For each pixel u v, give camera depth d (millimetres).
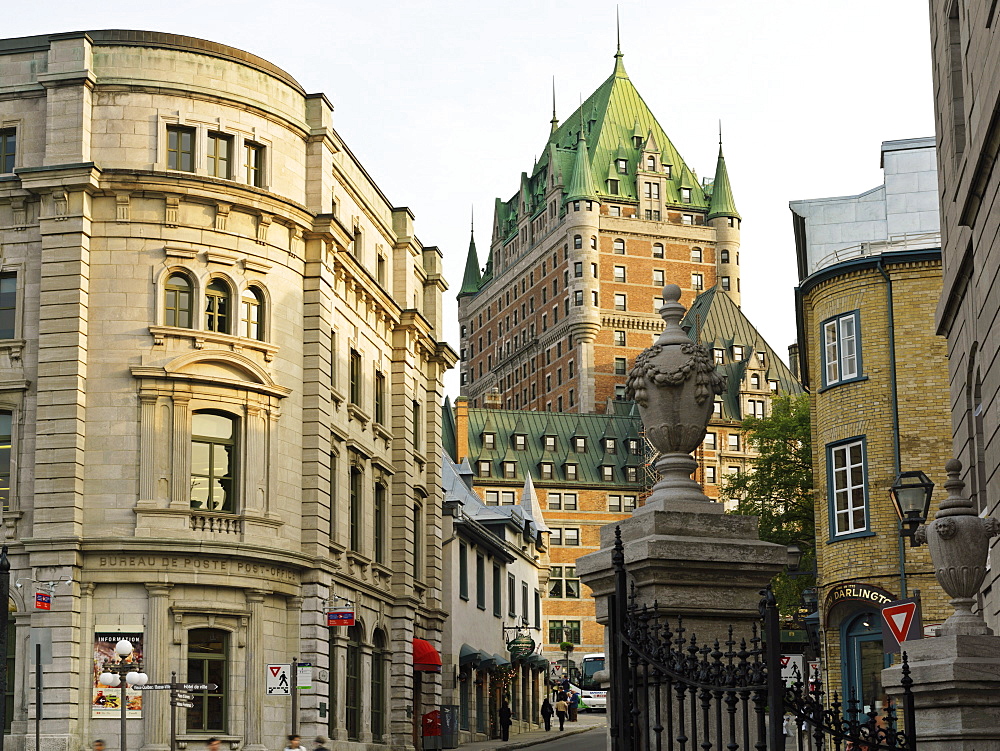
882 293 38188
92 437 39156
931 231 41406
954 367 26297
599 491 135125
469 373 186000
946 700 11078
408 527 52500
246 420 40656
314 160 44125
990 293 20234
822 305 39875
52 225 39781
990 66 18516
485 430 135500
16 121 40719
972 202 21344
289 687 35406
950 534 12375
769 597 8312
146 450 39125
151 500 38875
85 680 37781
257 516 40312
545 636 129375
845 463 38375
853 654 37500
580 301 151500
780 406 66188
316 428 42969
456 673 59531
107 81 40719
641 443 137875
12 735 37219
